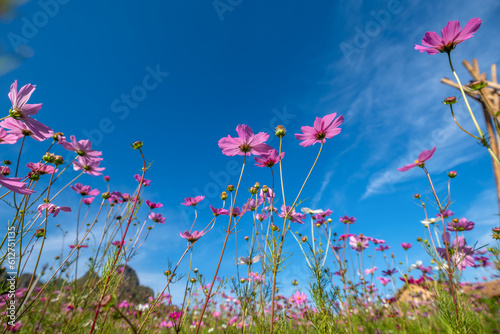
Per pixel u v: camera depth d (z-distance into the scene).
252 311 0.42
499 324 0.53
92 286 0.43
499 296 0.67
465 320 0.37
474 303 0.63
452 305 0.40
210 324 0.77
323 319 0.38
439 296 0.41
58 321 0.44
